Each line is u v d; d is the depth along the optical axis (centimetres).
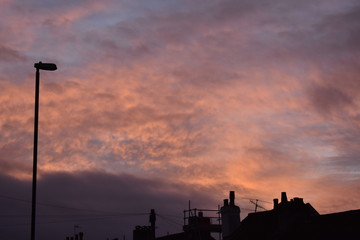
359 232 3653
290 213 4375
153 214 6344
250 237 4950
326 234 3881
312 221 4184
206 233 5906
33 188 3073
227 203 5369
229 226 5234
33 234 2997
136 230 7181
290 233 4234
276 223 4725
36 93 3212
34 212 3034
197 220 5847
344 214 4000
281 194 5100
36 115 3183
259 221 5088
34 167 3108
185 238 6300
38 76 3225
